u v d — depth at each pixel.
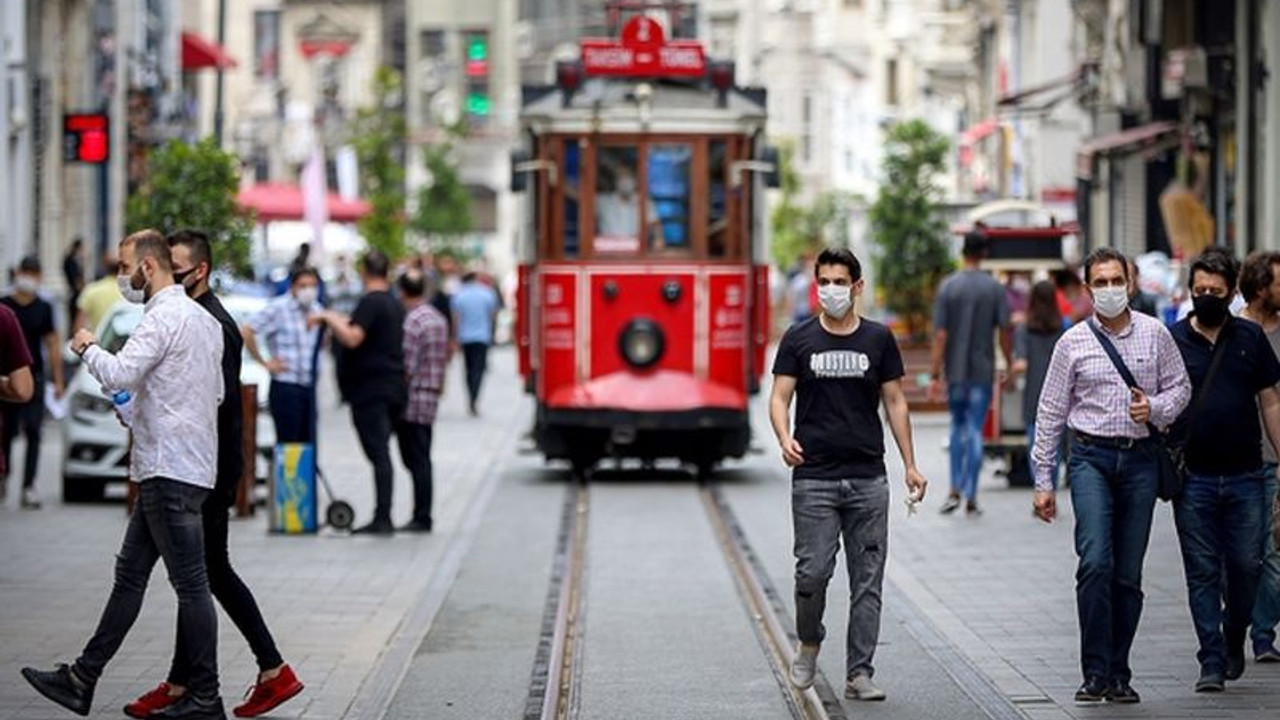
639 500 46.28
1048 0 95.81
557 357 49.56
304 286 39.44
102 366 22.09
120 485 48.56
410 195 153.00
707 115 49.41
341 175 105.12
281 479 39.28
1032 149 97.19
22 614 30.03
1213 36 63.19
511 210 192.88
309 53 192.12
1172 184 72.38
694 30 172.12
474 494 47.53
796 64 164.88
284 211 94.38
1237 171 62.28
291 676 23.95
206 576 22.66
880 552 24.61
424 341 39.69
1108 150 72.50
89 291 49.03
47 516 41.59
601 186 49.53
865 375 24.44
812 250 113.81
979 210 55.94
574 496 47.12
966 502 41.72
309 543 38.19
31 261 43.00
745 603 32.19
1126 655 24.08
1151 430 23.89
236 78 185.25
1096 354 23.89
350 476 50.94
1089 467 23.94
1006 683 25.52
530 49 196.25
